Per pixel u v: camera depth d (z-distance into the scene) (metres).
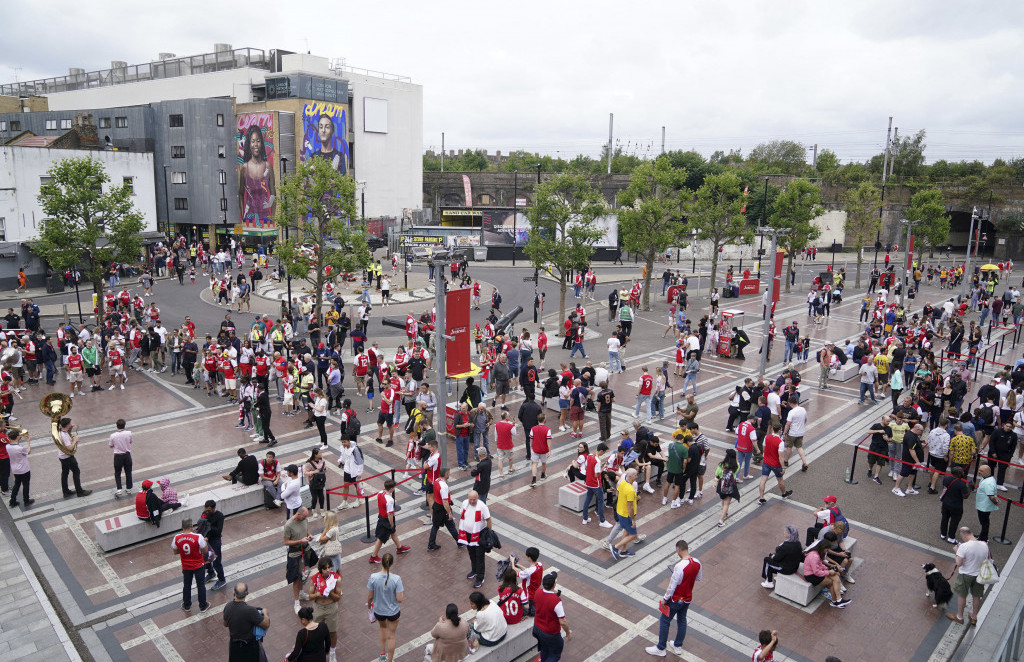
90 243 30.11
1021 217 72.69
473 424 17.47
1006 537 14.20
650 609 11.45
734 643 10.58
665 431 20.14
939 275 54.44
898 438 16.48
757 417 17.69
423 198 91.12
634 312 40.09
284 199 31.58
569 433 19.97
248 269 54.28
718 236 44.62
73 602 11.52
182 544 10.98
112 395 23.22
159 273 49.84
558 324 36.50
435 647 9.15
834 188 84.00
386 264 60.62
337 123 67.69
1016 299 40.91
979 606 11.28
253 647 9.03
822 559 11.78
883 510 15.34
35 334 24.47
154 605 11.45
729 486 14.28
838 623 11.13
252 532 14.01
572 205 33.31
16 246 44.31
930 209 50.97
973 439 15.87
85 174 30.38
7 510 14.77
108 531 13.04
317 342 28.02
